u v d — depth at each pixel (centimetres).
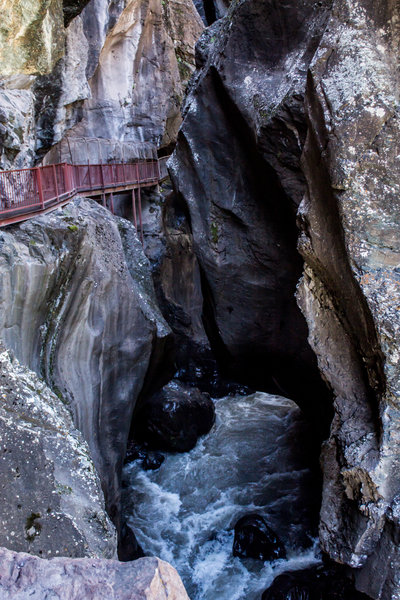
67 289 667
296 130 679
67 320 678
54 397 462
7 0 614
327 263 521
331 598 671
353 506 450
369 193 453
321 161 505
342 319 525
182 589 231
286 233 819
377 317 430
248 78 778
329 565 754
